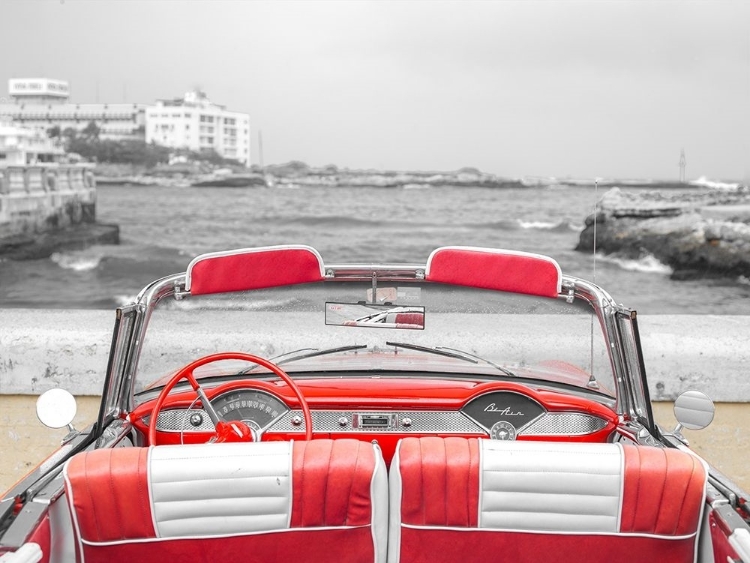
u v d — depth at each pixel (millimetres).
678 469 1804
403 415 2539
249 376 2738
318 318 2713
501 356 2697
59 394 2334
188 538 1824
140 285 18953
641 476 1801
